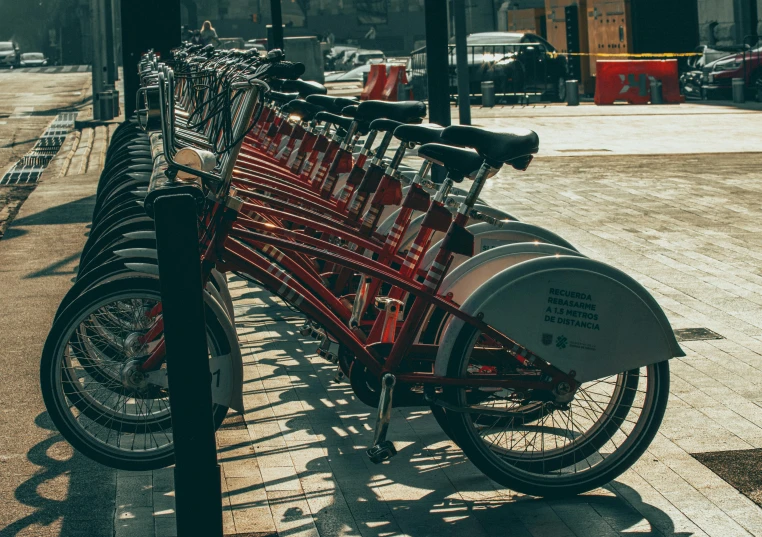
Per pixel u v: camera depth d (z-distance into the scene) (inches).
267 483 150.0
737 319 235.6
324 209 189.2
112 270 151.9
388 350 152.0
